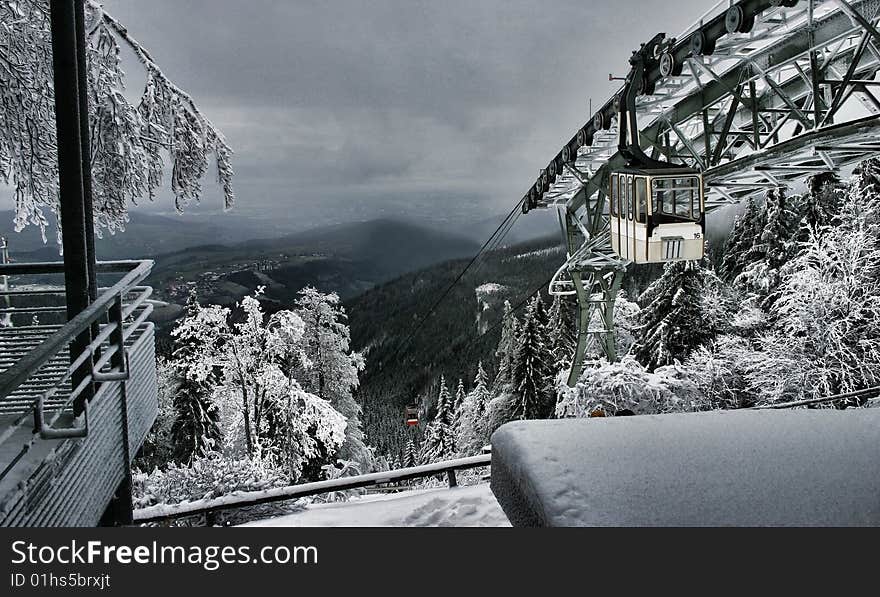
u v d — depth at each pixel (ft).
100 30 31.50
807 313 77.00
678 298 112.57
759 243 120.16
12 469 13.78
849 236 78.02
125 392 19.47
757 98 58.44
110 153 33.04
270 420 96.32
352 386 133.80
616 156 70.64
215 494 34.99
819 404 72.54
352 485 27.09
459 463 27.86
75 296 18.89
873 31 36.14
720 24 46.39
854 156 46.73
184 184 35.27
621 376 75.46
